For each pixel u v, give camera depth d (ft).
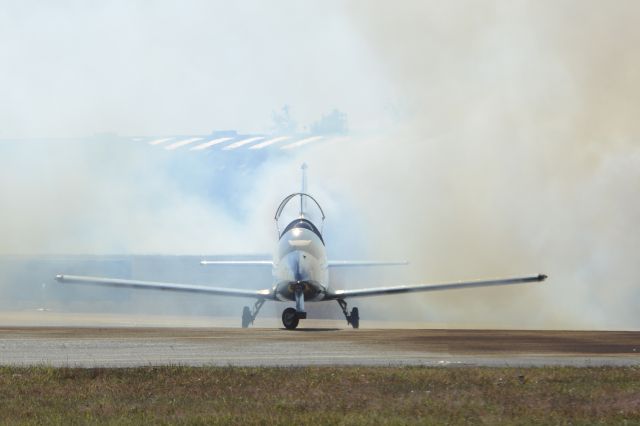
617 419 173.99
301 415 178.70
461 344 304.91
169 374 225.56
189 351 282.15
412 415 178.29
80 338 327.88
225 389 207.82
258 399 196.24
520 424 169.78
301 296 420.77
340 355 270.87
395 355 271.08
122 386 212.43
